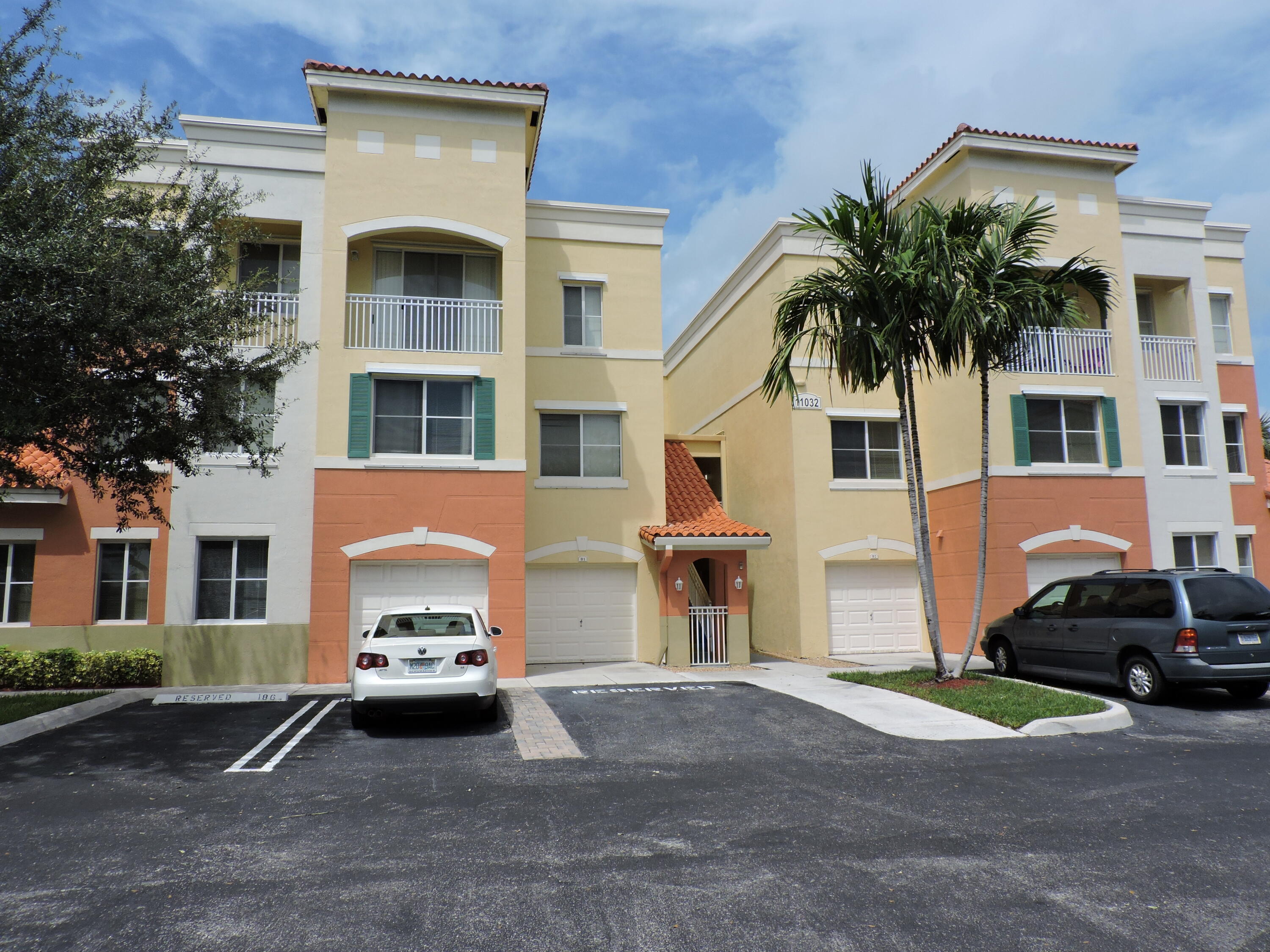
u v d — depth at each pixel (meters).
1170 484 18.17
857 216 12.12
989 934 4.36
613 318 17.66
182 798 7.04
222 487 14.41
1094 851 5.59
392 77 15.30
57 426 9.54
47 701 11.27
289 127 15.24
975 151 17.64
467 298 16.41
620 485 17.14
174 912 4.66
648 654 16.80
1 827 6.22
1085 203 18.14
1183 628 10.73
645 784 7.41
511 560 14.86
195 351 10.30
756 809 6.59
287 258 15.82
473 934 4.38
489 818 6.41
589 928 4.45
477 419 15.06
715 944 4.26
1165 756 8.32
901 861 5.40
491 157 15.78
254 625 14.23
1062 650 12.39
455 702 9.80
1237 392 20.08
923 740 9.14
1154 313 19.97
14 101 9.12
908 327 12.27
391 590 14.71
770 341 19.53
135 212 10.27
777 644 19.17
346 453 14.60
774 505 19.41
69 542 14.45
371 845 5.80
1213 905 4.70
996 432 17.17
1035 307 11.72
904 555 18.72
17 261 8.05
